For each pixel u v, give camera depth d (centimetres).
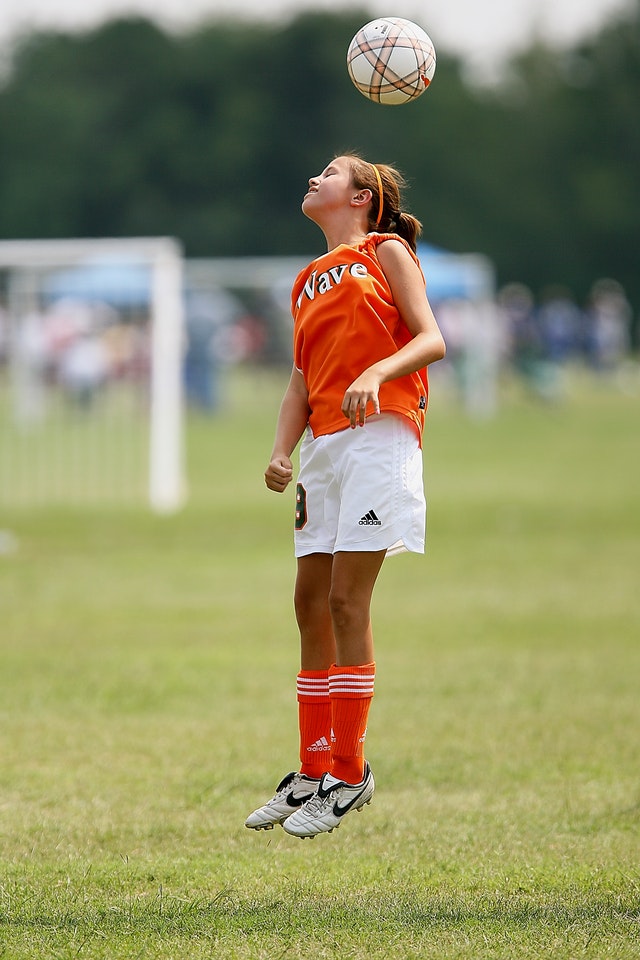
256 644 3123
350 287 1591
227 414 10988
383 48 1753
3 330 7175
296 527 1636
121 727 2366
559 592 3812
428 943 1347
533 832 1784
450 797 1956
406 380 1592
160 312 5756
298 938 1366
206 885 1572
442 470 7250
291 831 1532
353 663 1562
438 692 2622
